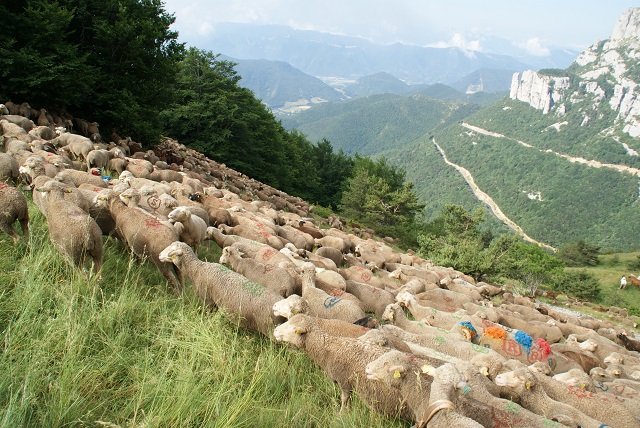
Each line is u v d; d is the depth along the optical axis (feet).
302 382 20.94
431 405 16.06
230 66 178.50
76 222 22.74
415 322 31.40
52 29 64.28
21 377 15.17
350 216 189.06
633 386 30.01
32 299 18.58
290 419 17.79
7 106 58.95
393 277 53.47
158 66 85.20
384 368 18.35
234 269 31.55
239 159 166.91
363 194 195.93
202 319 22.50
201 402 16.60
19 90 62.64
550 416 21.74
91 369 16.83
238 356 20.54
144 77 84.48
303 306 22.97
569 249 318.65
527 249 158.40
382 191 186.39
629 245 531.91
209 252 36.06
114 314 19.98
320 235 62.49
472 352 26.58
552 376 28.12
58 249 22.90
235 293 24.22
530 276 144.36
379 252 67.00
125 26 75.72
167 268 25.94
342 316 27.96
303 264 32.12
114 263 25.76
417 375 17.99
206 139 155.33
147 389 16.70
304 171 240.94
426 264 76.89
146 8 83.92
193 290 25.52
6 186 23.99
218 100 154.81
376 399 19.43
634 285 215.92
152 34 80.84
